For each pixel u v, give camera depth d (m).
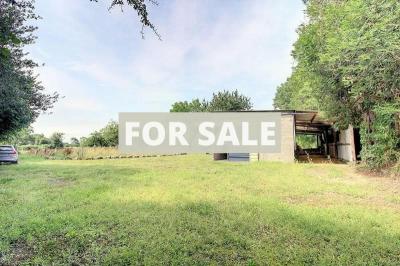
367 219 6.40
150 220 6.26
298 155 27.03
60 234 5.56
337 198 8.75
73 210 7.18
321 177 12.76
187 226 5.88
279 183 11.18
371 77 11.39
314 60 16.27
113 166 18.81
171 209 7.22
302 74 20.83
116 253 4.55
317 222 6.12
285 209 7.21
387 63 10.49
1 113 14.84
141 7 3.38
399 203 8.09
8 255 4.64
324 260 4.23
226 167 16.78
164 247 4.76
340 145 23.11
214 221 6.21
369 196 8.98
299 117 21.81
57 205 7.78
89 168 17.45
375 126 13.67
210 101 44.50
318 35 15.79
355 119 15.99
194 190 9.77
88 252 4.71
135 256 4.43
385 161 13.37
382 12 10.30
